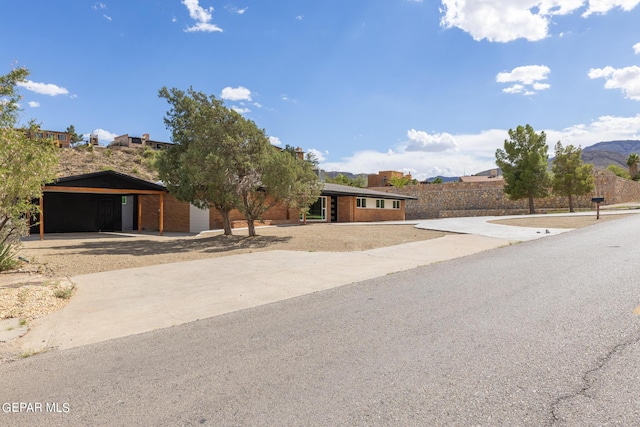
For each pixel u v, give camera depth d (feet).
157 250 42.91
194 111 52.95
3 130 25.31
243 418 8.96
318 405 9.42
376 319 16.39
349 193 96.63
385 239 50.67
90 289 23.61
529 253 34.09
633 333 13.34
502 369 10.98
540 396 9.43
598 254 31.04
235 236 56.24
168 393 10.36
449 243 44.70
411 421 8.54
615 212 88.38
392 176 238.68
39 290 22.33
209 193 52.08
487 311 16.79
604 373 10.50
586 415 8.55
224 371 11.66
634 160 206.28
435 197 149.89
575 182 109.19
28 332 15.93
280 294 22.13
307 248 42.88
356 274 27.71
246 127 51.11
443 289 21.54
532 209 116.06
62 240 55.42
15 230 31.22
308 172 51.24
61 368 12.35
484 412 8.80
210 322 17.03
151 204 80.69
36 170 26.89
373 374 11.02
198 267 31.27
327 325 15.88
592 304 17.03
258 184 53.67
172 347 13.98
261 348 13.53
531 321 15.14
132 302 20.57
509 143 117.29
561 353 11.93
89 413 9.45
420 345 13.12
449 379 10.50
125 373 11.79
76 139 215.51
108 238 58.95
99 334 15.67
